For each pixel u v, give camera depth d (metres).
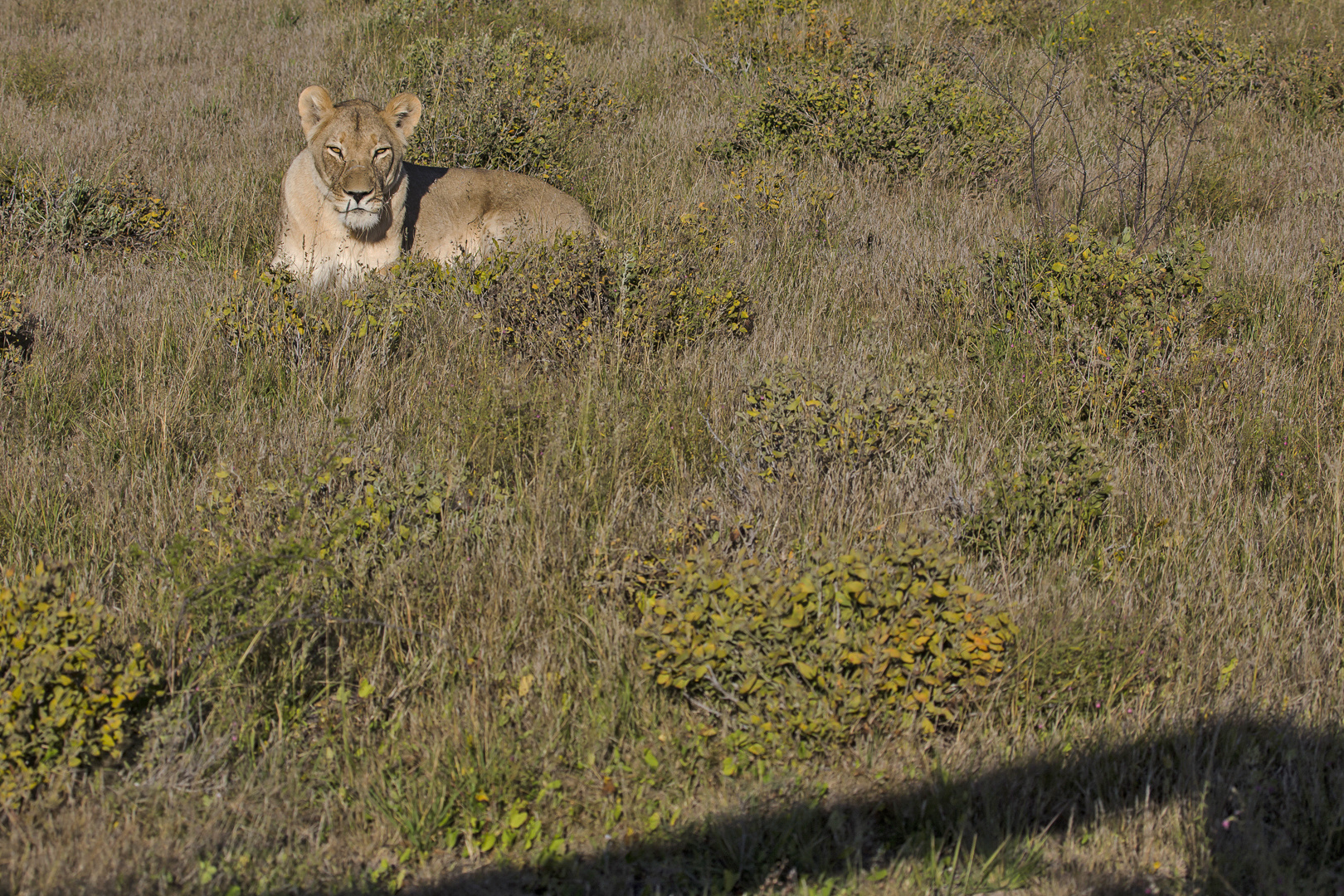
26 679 7.77
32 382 13.45
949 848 7.75
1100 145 24.58
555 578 10.07
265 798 7.84
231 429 12.96
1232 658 9.64
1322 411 13.19
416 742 8.52
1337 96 27.84
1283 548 11.15
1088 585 10.61
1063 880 7.48
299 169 17.03
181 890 7.07
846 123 23.88
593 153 23.59
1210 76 28.61
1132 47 30.34
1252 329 15.94
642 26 36.00
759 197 20.59
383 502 10.69
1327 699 9.01
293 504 10.45
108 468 12.09
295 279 16.42
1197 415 13.09
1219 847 7.61
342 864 7.47
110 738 7.95
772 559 9.78
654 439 12.43
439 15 33.59
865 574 8.66
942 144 23.23
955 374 14.89
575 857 7.50
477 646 9.43
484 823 7.93
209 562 9.98
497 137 22.55
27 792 7.65
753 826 7.68
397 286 15.62
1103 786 8.29
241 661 8.74
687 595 8.95
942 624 8.62
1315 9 35.22
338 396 13.90
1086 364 14.36
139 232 19.23
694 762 8.36
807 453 11.73
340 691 8.70
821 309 16.83
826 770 8.31
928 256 18.59
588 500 11.37
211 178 21.77
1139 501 11.87
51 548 10.64
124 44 33.31
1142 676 9.36
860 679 8.45
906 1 35.56
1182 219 21.08
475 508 11.08
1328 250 17.23
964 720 8.82
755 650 8.57
